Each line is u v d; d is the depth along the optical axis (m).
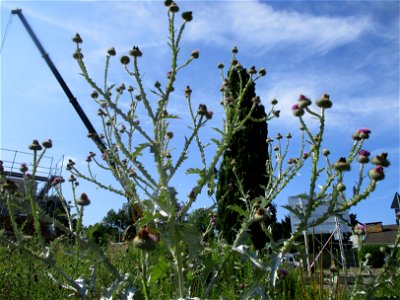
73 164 1.29
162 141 1.07
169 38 1.00
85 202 1.06
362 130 0.92
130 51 1.03
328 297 1.47
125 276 1.03
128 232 1.28
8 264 1.80
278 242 0.94
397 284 1.20
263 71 1.38
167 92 0.99
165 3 1.02
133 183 1.21
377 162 0.81
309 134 0.86
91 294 1.14
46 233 2.55
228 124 1.12
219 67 1.44
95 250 1.04
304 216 0.85
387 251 1.05
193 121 1.18
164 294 1.27
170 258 1.13
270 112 1.37
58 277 1.58
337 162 0.84
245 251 0.92
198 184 1.02
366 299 0.99
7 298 1.61
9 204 1.00
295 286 1.74
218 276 1.02
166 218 0.98
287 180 1.15
